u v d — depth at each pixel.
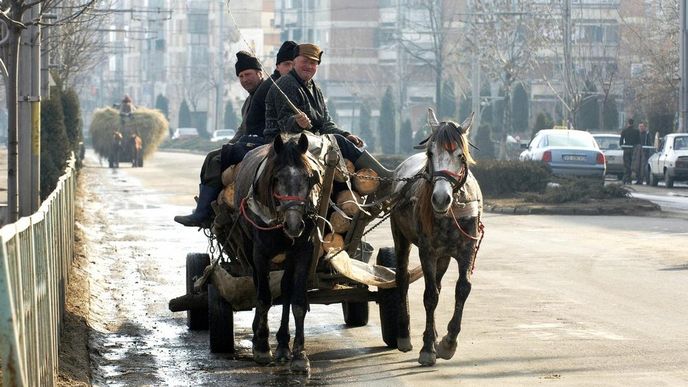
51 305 9.61
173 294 16.05
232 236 11.38
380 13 112.81
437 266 11.60
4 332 6.18
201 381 10.41
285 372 10.73
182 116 123.62
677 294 15.18
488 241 22.23
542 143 39.16
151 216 28.64
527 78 82.44
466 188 10.81
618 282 16.38
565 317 13.48
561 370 10.58
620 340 12.01
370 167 11.45
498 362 11.01
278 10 122.25
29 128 18.17
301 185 10.16
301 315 10.66
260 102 12.28
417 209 10.86
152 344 12.37
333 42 113.38
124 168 58.44
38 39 18.19
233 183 11.47
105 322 13.79
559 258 19.31
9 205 17.30
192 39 133.75
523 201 31.47
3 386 6.21
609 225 25.72
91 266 18.42
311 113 11.74
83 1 43.41
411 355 11.51
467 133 10.84
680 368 10.60
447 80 92.38
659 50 62.28
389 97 84.12
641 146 45.09
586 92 64.94
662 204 32.81
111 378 10.62
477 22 64.94
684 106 46.66
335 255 10.92
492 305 14.45
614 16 79.50
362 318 13.27
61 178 15.97
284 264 10.95
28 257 7.72
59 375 10.26
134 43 146.88
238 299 11.27
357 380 10.36
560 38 70.38
